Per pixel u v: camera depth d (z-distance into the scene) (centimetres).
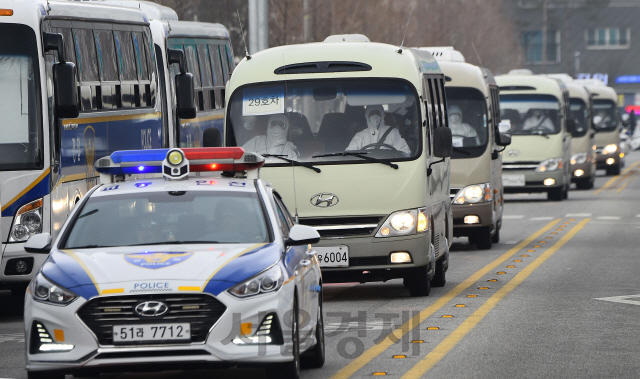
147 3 5644
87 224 2284
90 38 3903
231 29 9456
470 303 3403
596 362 2425
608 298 3512
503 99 8369
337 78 3578
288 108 3572
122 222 2281
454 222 5175
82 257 2130
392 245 3450
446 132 3541
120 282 2012
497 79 8400
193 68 5644
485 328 2911
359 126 3531
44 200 3397
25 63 3428
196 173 2545
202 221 2277
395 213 3466
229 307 2002
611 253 5016
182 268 2048
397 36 10494
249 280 2036
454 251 5231
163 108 4991
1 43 3431
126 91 4225
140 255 2117
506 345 2648
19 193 3372
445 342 2692
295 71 3603
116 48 4166
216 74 6091
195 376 2358
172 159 2419
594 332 2842
